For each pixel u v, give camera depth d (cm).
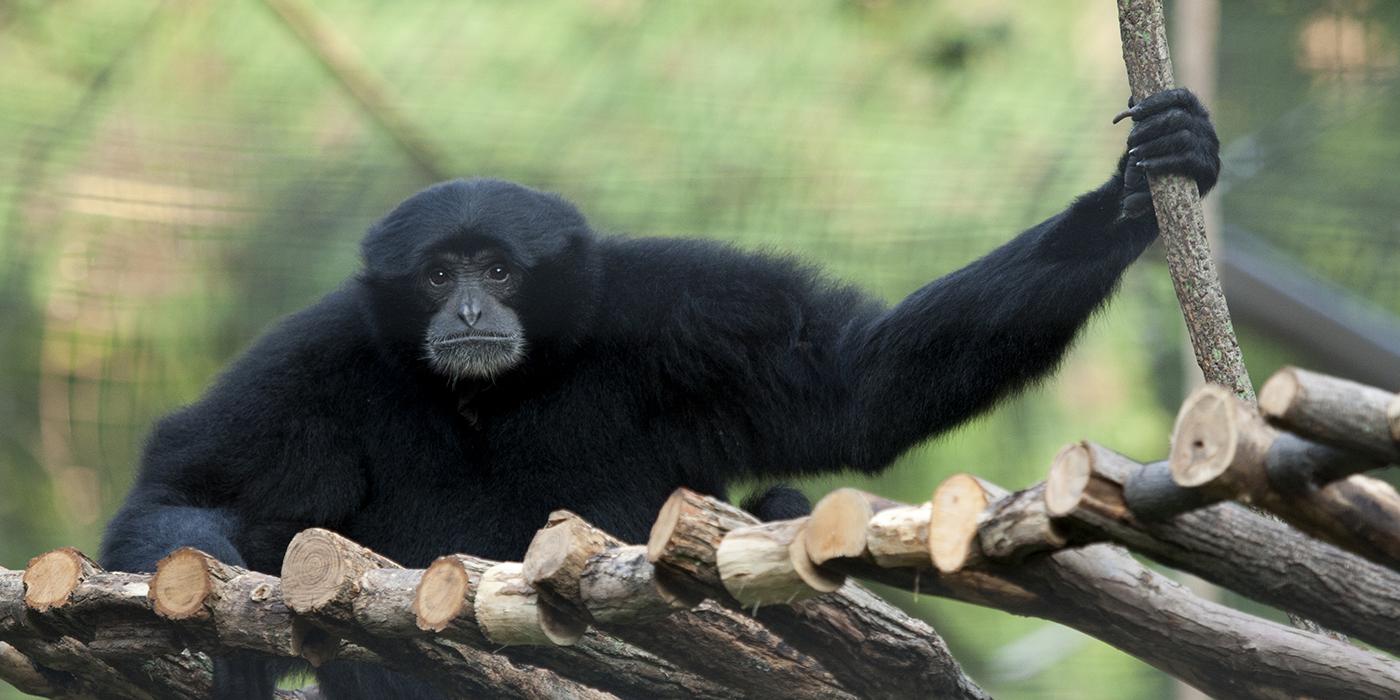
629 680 1067
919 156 1830
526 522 1405
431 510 1411
